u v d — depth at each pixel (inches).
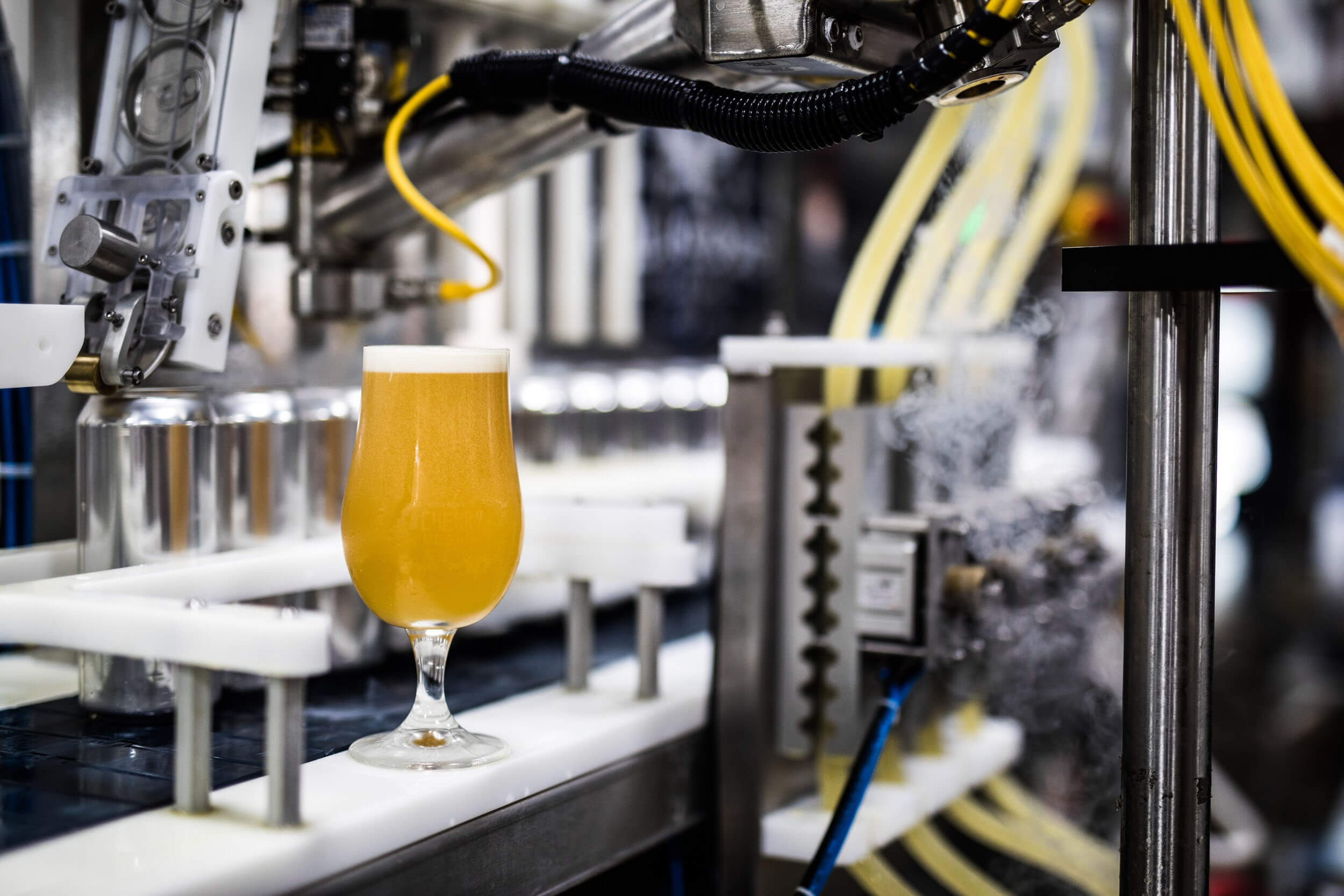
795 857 43.1
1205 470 31.1
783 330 45.1
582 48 41.7
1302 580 149.3
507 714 38.5
